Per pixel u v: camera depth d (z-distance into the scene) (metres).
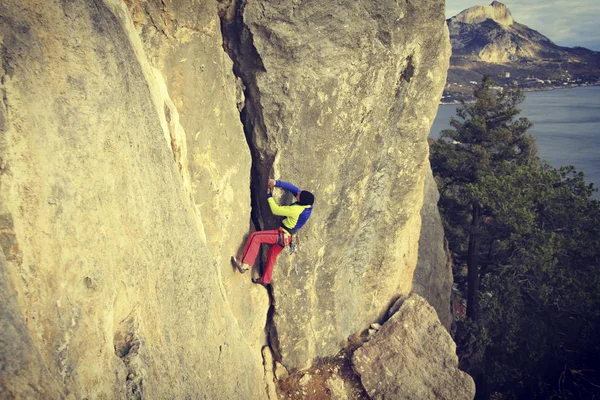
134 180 5.04
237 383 7.10
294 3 8.27
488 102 24.11
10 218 3.51
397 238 11.72
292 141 8.88
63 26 4.25
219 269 8.33
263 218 9.56
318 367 10.66
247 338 9.34
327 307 10.60
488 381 15.80
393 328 11.41
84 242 4.13
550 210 17.31
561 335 16.02
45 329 3.60
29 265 3.59
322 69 8.68
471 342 17.53
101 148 4.50
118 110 4.86
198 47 7.36
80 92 4.34
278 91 8.55
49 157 3.92
